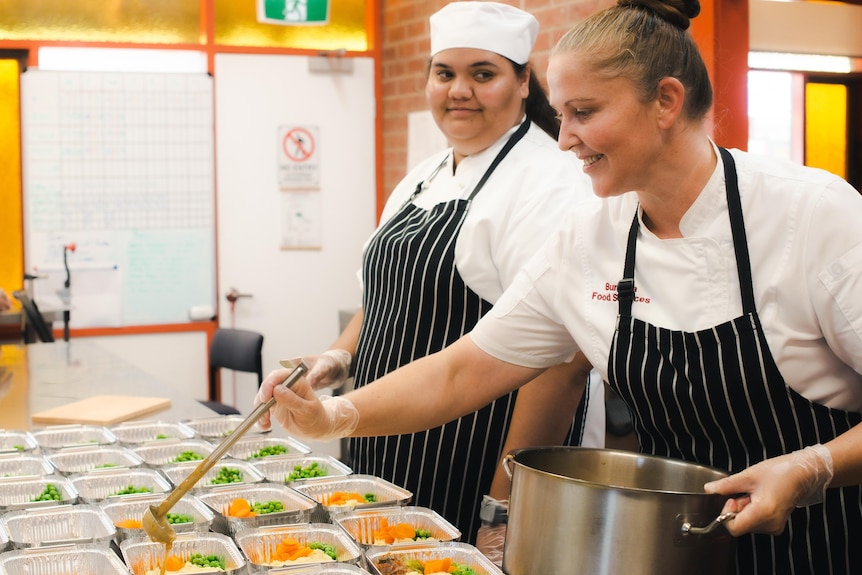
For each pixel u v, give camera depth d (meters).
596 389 2.46
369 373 2.30
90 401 2.84
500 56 2.18
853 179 4.03
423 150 4.98
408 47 5.12
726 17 3.25
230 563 1.59
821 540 1.48
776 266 1.41
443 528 1.72
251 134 5.22
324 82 5.31
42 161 4.91
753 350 1.42
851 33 3.86
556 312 1.64
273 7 5.23
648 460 1.44
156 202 5.09
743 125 3.31
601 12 1.42
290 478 2.09
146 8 5.04
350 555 1.61
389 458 2.24
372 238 2.48
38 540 1.77
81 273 5.00
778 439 1.46
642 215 1.53
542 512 1.28
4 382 3.24
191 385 5.22
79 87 4.93
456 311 2.18
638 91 1.36
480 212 2.15
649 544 1.20
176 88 5.07
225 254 5.22
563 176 2.16
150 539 1.62
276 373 1.63
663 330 1.49
